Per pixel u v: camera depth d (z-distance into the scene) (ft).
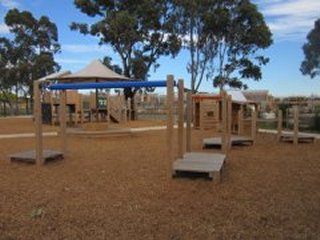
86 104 96.07
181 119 31.30
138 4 106.73
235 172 30.55
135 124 89.45
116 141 52.13
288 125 78.38
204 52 121.70
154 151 41.45
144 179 27.81
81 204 21.85
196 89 121.70
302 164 34.40
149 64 111.45
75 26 106.63
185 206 21.44
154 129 74.28
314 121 77.10
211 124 74.18
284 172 30.63
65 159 36.65
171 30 110.42
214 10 114.83
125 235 17.35
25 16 159.12
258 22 117.91
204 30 117.39
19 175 29.84
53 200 22.68
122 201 22.40
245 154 40.50
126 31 102.68
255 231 17.76
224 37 119.75
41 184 26.71
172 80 27.45
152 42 110.42
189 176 28.48
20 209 20.98
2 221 19.10
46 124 86.07
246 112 73.36
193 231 17.79
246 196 23.38
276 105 97.76
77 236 17.25
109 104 88.53
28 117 137.39
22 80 158.92
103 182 27.09
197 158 31.27
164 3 109.81
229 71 124.88
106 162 34.86
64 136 37.50
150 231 17.80
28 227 18.33
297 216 19.72
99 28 103.86
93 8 107.86
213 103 74.28
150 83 30.73
